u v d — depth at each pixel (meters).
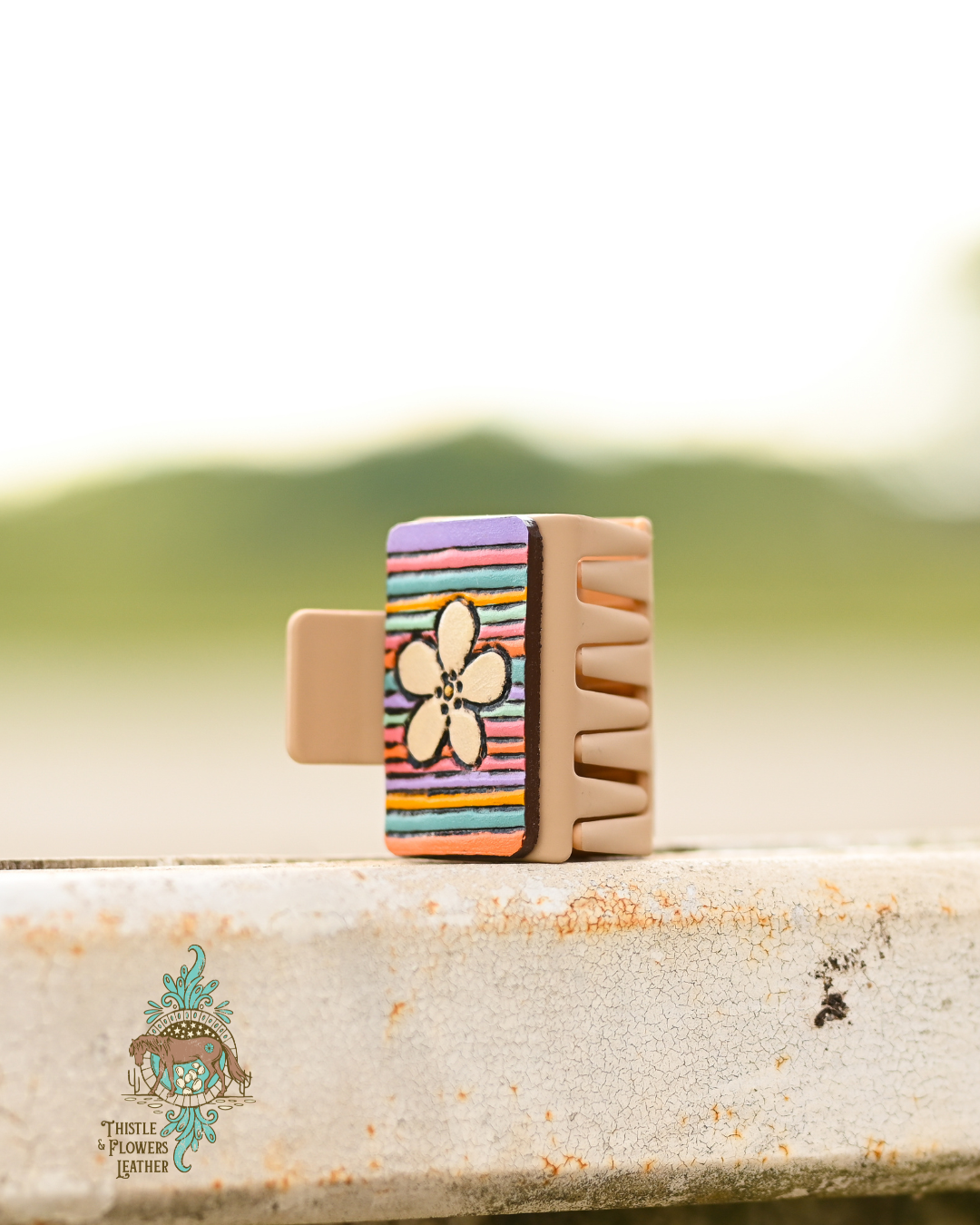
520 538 0.51
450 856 0.52
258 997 0.47
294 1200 0.47
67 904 0.46
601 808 0.51
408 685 0.52
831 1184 0.49
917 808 2.36
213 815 2.36
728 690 3.70
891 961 0.49
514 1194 0.47
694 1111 0.48
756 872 0.49
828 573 4.16
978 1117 0.49
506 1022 0.47
